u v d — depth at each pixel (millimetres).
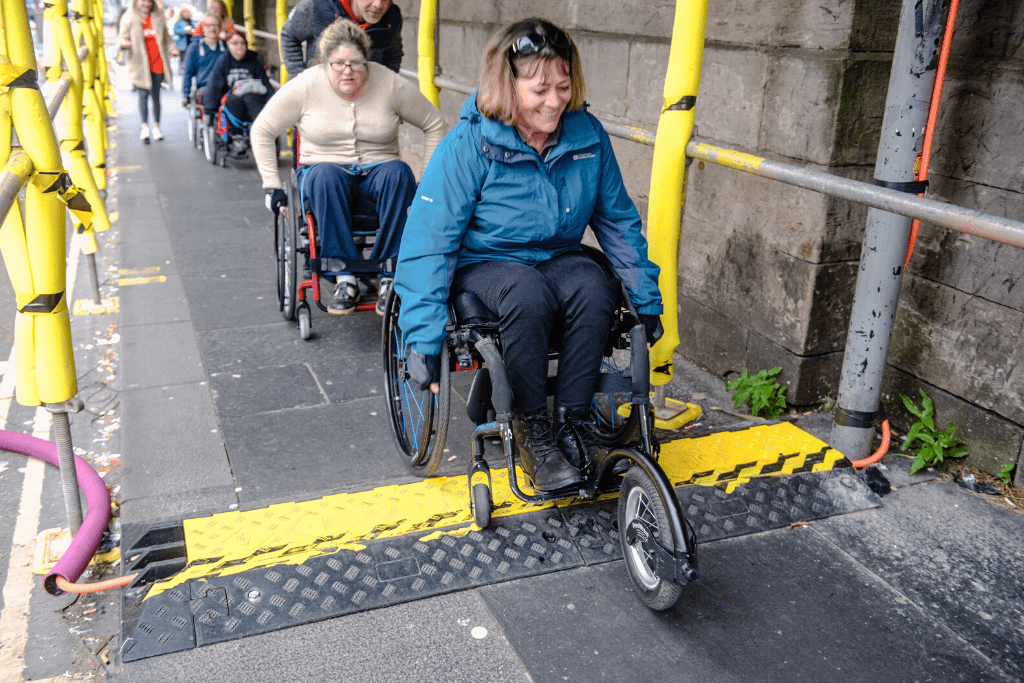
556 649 2184
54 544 2643
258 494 2908
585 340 2455
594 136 2521
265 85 8547
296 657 2139
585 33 4598
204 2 17391
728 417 3494
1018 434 2879
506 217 2494
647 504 2307
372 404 3625
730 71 3525
